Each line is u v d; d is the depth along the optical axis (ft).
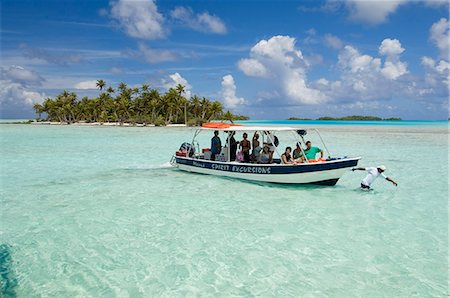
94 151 80.53
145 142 107.55
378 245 23.21
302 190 38.47
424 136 136.15
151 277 18.85
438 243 23.57
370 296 16.96
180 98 291.79
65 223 27.50
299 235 24.93
